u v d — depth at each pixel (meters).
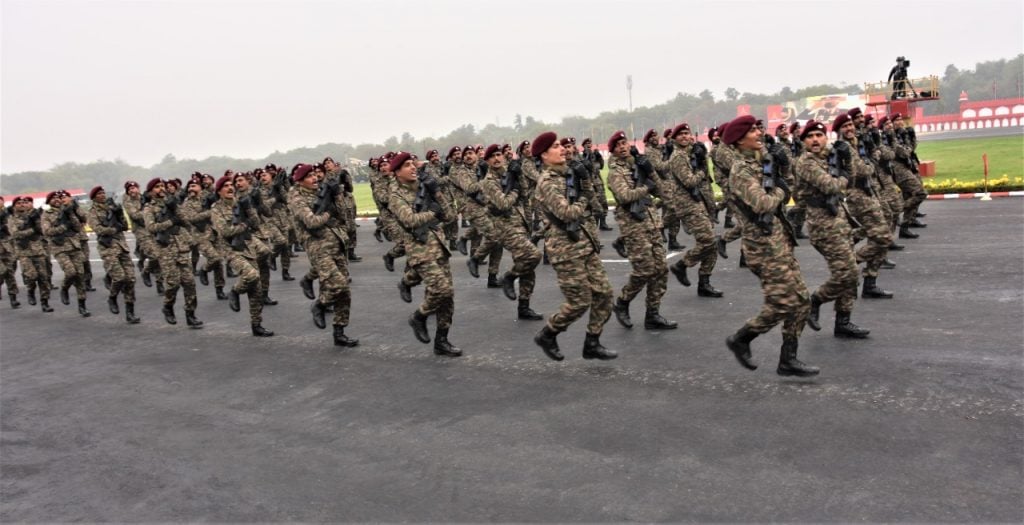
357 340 7.85
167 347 8.51
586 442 4.62
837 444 4.23
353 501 4.13
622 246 10.87
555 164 6.08
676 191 8.41
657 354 6.36
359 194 38.75
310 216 7.38
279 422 5.58
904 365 5.48
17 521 4.25
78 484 4.74
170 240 9.40
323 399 6.04
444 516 3.85
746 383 5.39
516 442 4.74
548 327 6.26
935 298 7.48
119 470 4.91
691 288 9.10
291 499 4.23
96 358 8.30
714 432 4.56
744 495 3.75
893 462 3.95
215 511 4.17
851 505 3.55
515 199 8.19
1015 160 21.78
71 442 5.55
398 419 5.39
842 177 6.15
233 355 7.83
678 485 3.93
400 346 7.56
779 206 5.24
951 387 4.95
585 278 5.95
